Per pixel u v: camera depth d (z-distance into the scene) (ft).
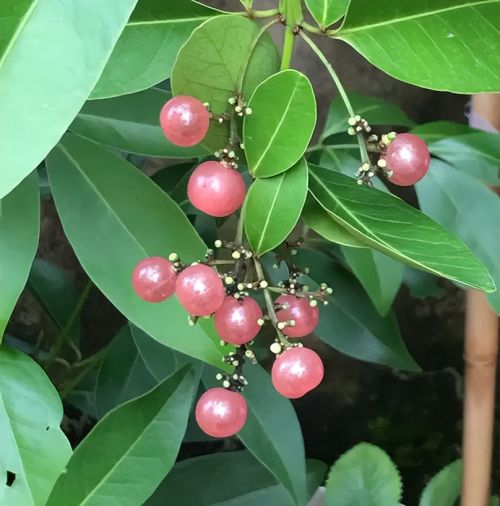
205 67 0.52
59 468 0.59
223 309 0.51
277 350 0.51
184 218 0.62
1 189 0.37
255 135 0.52
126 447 0.65
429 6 0.53
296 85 0.50
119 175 0.63
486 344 0.85
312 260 0.90
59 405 0.61
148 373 0.89
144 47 0.57
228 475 0.88
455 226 0.77
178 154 0.68
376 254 0.78
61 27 0.38
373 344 0.91
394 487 0.77
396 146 0.52
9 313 0.59
